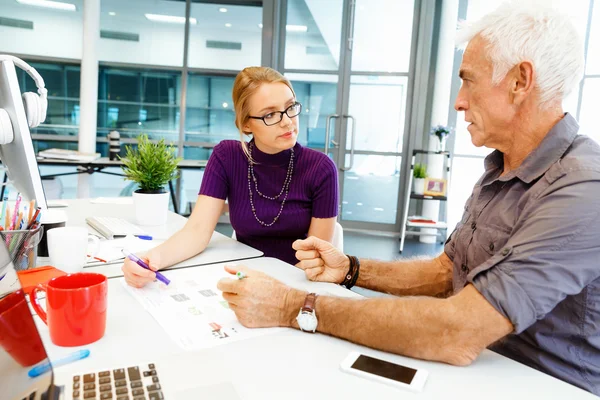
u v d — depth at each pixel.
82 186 4.54
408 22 4.69
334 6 4.80
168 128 5.21
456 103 0.91
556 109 0.83
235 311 0.79
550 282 0.68
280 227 1.50
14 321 0.46
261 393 0.58
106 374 0.57
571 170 0.75
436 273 1.12
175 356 0.67
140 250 1.24
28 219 1.00
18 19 4.92
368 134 4.97
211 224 1.36
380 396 0.59
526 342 0.82
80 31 5.07
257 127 1.38
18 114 1.02
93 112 4.70
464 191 4.90
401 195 4.95
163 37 4.99
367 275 1.12
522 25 0.79
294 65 4.97
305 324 0.77
